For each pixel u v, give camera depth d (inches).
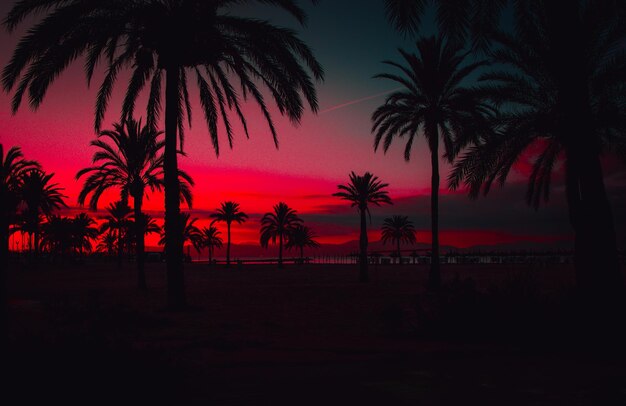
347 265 4478.3
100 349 256.2
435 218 1213.1
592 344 395.5
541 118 720.3
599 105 698.8
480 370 306.8
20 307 750.5
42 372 227.9
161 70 823.1
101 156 1274.6
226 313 719.1
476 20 502.0
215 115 848.3
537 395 243.9
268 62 749.9
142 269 1296.8
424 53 1214.3
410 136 1279.5
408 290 1183.6
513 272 539.8
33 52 626.5
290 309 770.8
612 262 461.7
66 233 3481.8
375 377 288.0
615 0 591.8
